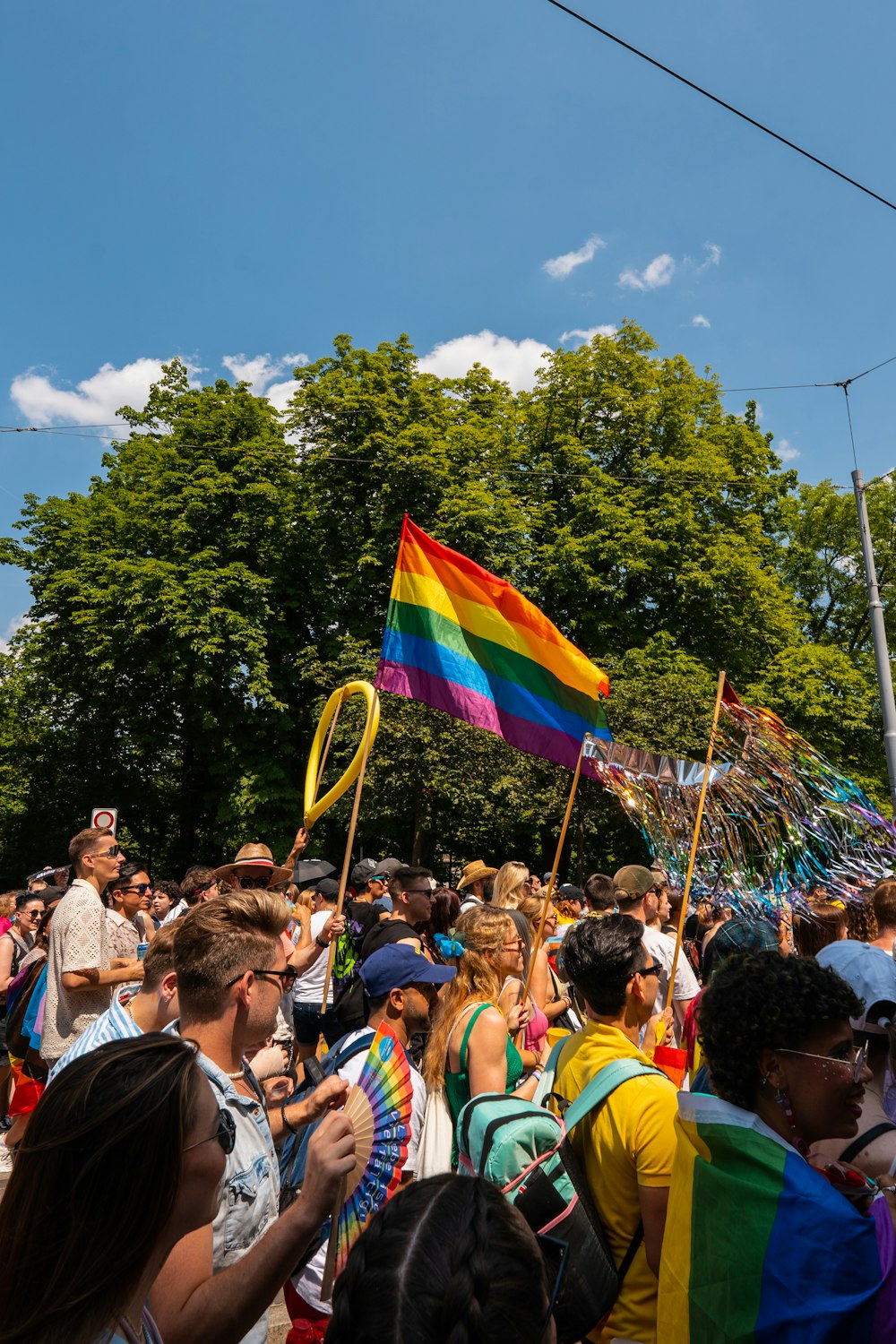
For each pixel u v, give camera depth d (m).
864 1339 1.71
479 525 23.28
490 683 5.82
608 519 24.28
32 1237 1.39
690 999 5.37
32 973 5.58
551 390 27.34
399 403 25.12
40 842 29.53
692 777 4.60
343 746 23.28
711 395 28.19
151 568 22.73
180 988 2.34
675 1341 1.94
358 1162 2.55
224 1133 1.62
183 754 28.09
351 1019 5.11
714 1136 1.97
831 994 2.01
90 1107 1.43
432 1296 1.27
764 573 26.92
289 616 26.17
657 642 24.22
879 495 31.41
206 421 25.38
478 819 22.27
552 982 5.87
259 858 6.97
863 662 29.98
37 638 26.19
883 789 24.61
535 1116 2.40
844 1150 2.03
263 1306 1.77
